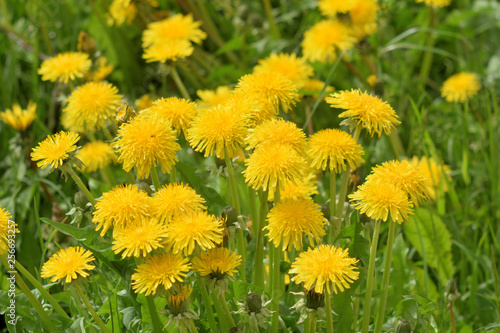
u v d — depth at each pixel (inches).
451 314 50.9
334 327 49.4
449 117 68.6
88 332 48.7
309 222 46.5
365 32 67.6
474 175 62.0
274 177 46.2
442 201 57.7
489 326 50.4
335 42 62.7
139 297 48.3
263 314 46.7
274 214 46.7
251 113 47.8
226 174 48.9
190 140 47.6
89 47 60.6
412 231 55.4
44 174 59.7
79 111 53.7
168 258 45.8
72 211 49.3
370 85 65.1
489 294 55.1
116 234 46.3
